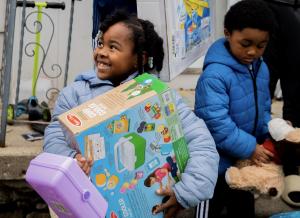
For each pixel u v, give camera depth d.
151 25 2.26
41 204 2.98
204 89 2.41
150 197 1.91
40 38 4.06
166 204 1.95
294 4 2.91
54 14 4.07
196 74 4.52
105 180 1.82
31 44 3.76
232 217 2.74
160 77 2.53
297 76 2.96
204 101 2.41
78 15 4.12
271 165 2.45
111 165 1.81
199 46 2.79
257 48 2.40
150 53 2.23
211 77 2.40
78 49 4.18
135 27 2.14
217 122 2.37
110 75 2.16
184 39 2.63
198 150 2.04
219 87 2.39
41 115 3.33
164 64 2.52
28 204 2.97
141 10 2.49
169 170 1.93
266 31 2.37
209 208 2.62
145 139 1.86
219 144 2.41
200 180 1.98
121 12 2.23
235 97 2.45
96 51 2.18
